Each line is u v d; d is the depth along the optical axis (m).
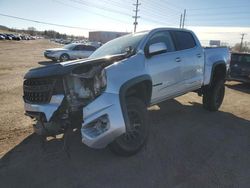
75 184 3.25
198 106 6.98
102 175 3.45
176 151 4.17
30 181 3.30
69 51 19.84
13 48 34.56
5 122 5.29
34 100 3.65
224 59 6.45
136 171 3.55
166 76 4.62
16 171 3.52
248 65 10.93
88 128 3.46
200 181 3.34
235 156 4.06
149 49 4.24
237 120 5.88
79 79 3.53
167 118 5.86
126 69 3.77
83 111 3.43
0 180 3.31
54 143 4.36
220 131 5.12
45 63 18.02
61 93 3.43
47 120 3.46
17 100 7.11
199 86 5.75
